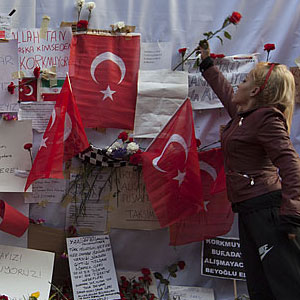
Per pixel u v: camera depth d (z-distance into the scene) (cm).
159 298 292
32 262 277
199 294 293
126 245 295
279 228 210
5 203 270
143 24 292
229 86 265
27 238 287
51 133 263
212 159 289
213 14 295
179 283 297
